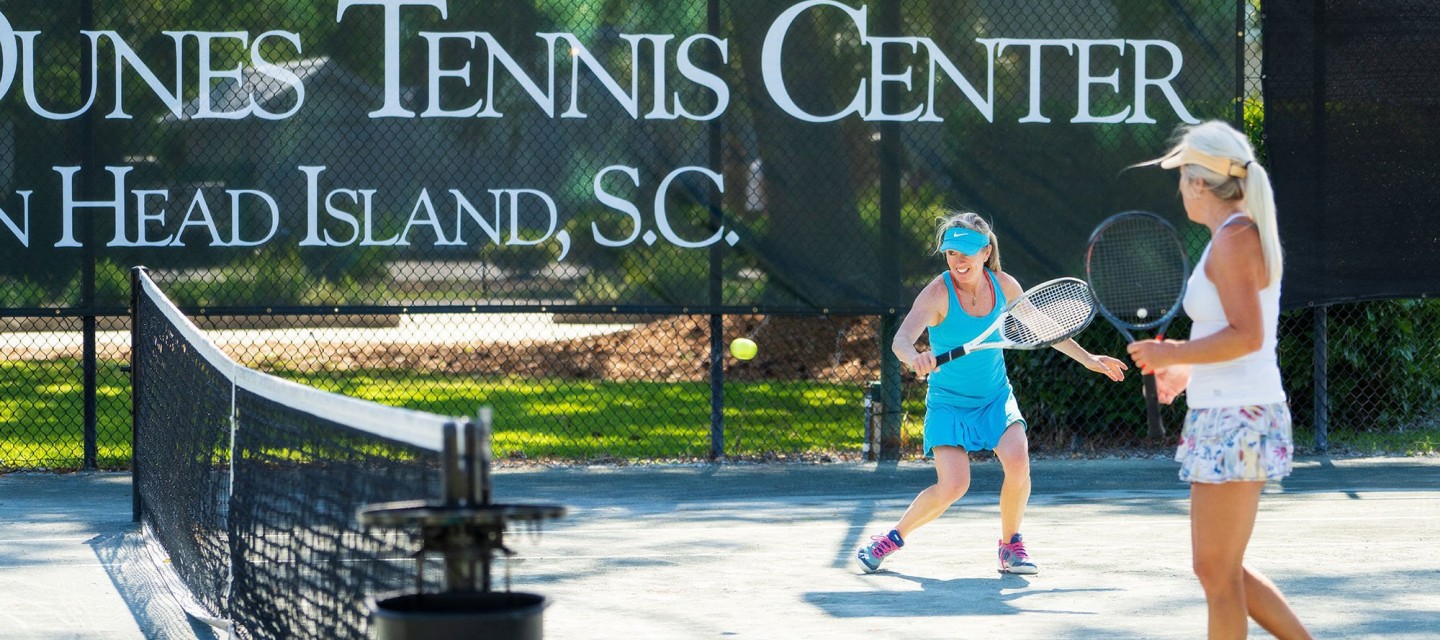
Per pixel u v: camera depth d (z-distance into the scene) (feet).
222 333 79.66
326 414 21.49
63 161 46.16
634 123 47.47
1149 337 49.98
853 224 47.96
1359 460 48.75
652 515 39.96
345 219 46.88
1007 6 48.06
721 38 47.47
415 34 46.88
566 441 52.95
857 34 47.73
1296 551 34.50
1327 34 48.06
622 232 47.50
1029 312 31.35
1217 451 20.49
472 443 15.39
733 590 30.89
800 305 47.93
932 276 48.16
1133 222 43.83
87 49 46.09
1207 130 20.80
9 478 46.26
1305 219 48.14
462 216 47.14
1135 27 48.42
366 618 18.94
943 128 48.08
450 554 15.64
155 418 36.88
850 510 40.65
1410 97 48.21
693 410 60.59
